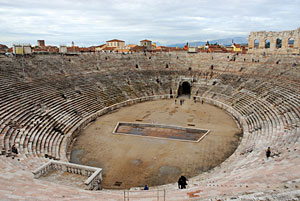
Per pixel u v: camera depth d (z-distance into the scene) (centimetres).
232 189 1230
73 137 3238
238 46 10219
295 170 1411
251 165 1958
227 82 5291
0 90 3222
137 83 5631
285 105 3325
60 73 4650
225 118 4050
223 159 2625
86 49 9750
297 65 4450
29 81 3838
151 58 6644
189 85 6153
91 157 2723
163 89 5697
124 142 3119
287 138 2400
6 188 1426
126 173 2391
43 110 3353
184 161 2602
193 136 3322
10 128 2638
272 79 4450
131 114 4303
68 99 4006
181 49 10100
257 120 3447
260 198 761
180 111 4494
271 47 5866
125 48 9631
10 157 2106
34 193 1388
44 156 2402
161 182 2219
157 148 2934
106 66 5784
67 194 1452
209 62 6241
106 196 1474
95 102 4391
